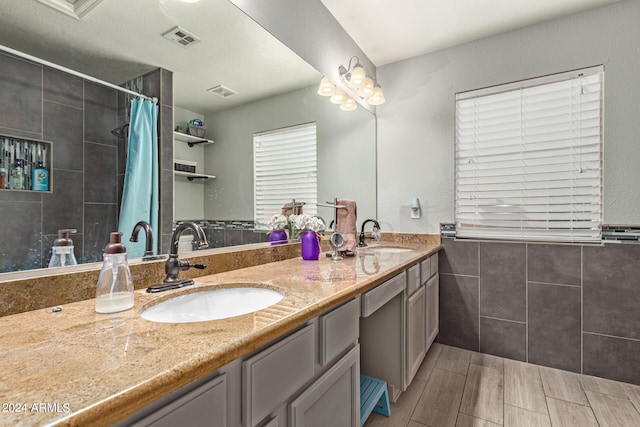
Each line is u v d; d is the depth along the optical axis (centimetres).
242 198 154
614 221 192
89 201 95
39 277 82
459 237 243
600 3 193
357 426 115
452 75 242
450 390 183
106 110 99
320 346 94
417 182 256
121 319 74
